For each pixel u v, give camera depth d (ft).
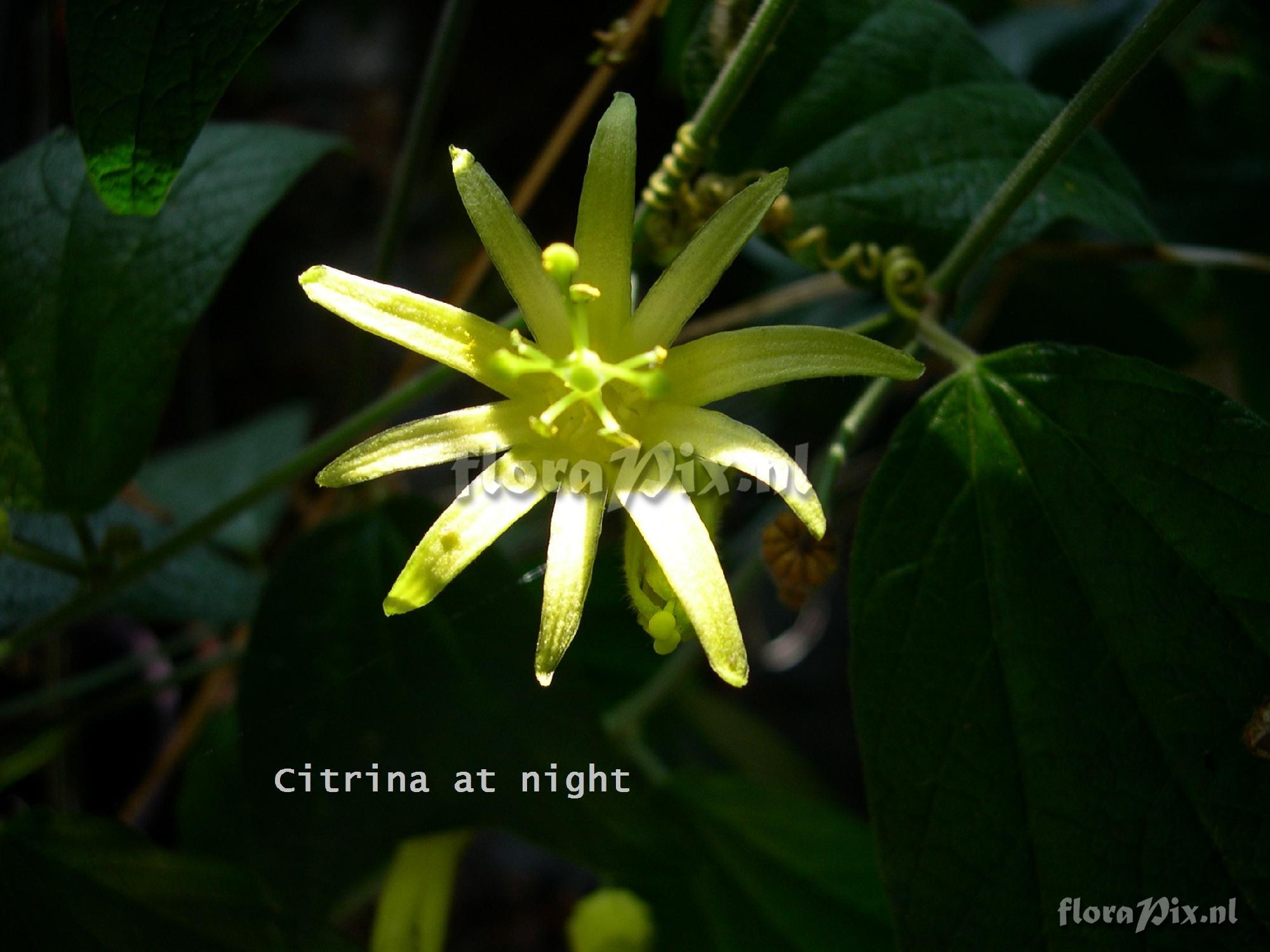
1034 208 0.63
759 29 0.56
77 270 0.62
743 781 0.72
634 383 0.50
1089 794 0.51
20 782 0.81
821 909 0.71
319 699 0.61
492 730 0.62
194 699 0.88
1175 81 0.81
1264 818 0.50
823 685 1.17
